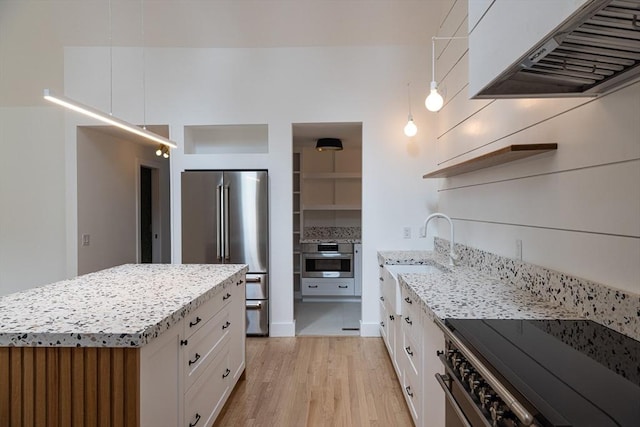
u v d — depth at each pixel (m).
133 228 4.70
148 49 3.75
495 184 2.24
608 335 1.20
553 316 1.42
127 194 4.59
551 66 1.15
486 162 2.07
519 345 1.12
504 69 1.18
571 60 1.10
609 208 1.28
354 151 5.52
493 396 1.00
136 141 4.60
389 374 2.86
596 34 0.93
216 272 2.48
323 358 3.18
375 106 3.72
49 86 3.75
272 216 3.77
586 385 0.86
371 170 3.73
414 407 2.02
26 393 1.30
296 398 2.50
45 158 3.80
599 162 1.33
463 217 2.85
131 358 1.27
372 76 3.71
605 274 1.30
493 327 1.29
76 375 1.29
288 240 3.77
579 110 1.44
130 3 3.33
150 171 5.36
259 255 3.67
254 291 3.69
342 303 5.08
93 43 3.69
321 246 5.02
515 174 1.98
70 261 3.74
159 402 1.43
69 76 3.74
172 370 1.55
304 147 5.43
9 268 3.84
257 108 3.75
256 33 3.62
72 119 3.74
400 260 3.09
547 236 1.68
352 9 3.38
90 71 3.74
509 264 2.02
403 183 3.73
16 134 3.81
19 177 3.82
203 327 1.90
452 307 1.56
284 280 3.77
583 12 0.81
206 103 3.76
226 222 3.63
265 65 3.75
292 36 3.64
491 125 2.30
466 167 2.37
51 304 1.64
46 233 3.82
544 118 1.69
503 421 0.94
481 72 1.38
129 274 2.41
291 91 3.74
